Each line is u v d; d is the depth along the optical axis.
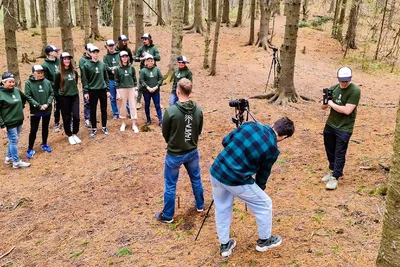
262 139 3.43
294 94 9.90
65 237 4.62
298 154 6.58
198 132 4.61
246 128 3.53
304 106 9.57
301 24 23.45
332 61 16.86
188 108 4.38
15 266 4.14
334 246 3.82
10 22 9.66
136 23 13.59
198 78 12.78
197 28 20.88
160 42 19.28
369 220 4.25
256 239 4.15
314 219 4.39
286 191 5.26
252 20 18.23
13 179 6.45
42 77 7.07
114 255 4.15
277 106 9.57
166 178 4.62
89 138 8.02
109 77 8.88
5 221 5.13
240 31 21.84
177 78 7.77
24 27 21.31
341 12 20.55
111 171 6.43
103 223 4.86
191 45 18.41
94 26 19.52
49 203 5.55
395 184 2.08
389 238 2.13
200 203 4.91
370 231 4.04
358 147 6.69
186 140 4.46
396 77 14.22
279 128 3.52
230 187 3.57
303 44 19.52
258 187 3.65
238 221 4.57
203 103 10.07
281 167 6.10
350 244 3.83
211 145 7.27
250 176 3.56
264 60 15.92
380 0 18.50
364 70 15.30
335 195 4.96
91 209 5.27
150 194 5.60
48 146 7.68
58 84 7.46
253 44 18.58
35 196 5.80
